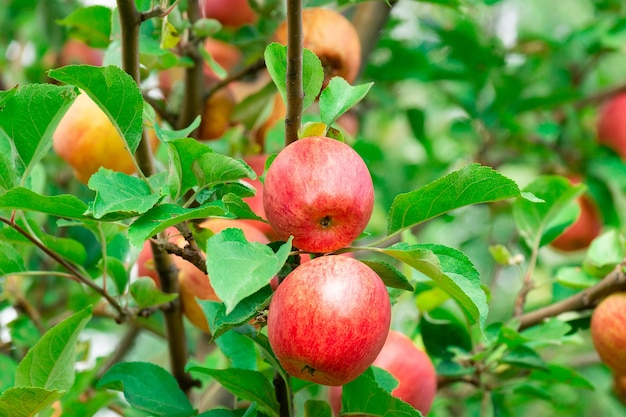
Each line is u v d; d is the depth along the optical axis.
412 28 2.17
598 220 1.84
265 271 0.88
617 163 1.87
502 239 2.12
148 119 1.01
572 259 2.07
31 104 1.00
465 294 0.93
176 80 1.45
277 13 1.48
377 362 1.20
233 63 1.53
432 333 1.33
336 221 0.94
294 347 0.91
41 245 1.14
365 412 1.03
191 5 1.38
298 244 0.95
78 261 1.19
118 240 1.31
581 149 1.90
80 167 1.33
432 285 1.31
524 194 0.95
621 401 1.67
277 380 1.04
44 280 1.70
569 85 2.04
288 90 0.98
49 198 0.95
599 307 1.28
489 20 2.12
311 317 0.91
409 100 2.44
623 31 1.95
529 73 1.99
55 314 1.71
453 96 1.98
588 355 1.75
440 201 0.97
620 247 1.32
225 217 0.97
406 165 2.00
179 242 1.21
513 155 2.01
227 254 0.88
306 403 1.07
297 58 0.97
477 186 0.95
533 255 1.37
